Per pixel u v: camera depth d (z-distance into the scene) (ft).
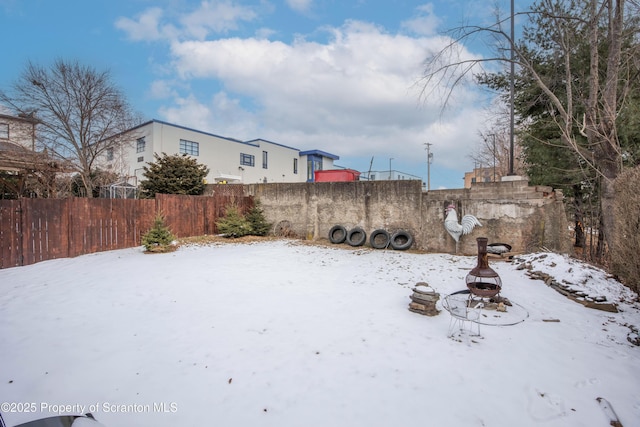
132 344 11.98
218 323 14.05
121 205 33.27
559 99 32.07
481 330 13.37
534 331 13.33
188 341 12.25
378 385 9.44
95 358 10.93
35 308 15.83
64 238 28.58
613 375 10.03
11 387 9.26
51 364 10.53
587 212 37.68
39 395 8.90
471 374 10.04
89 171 48.78
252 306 16.28
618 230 17.84
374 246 36.45
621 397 8.95
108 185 55.98
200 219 41.39
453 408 8.41
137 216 34.71
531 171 38.78
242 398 8.80
